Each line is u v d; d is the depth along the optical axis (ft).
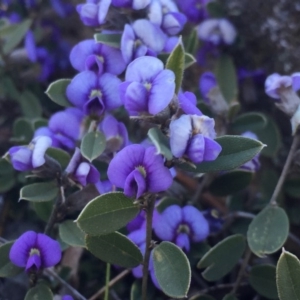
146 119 0.77
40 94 1.20
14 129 1.09
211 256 0.87
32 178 1.03
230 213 0.99
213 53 1.14
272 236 0.87
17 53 1.18
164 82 0.76
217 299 0.97
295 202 1.04
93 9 0.92
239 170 0.94
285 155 1.13
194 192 1.03
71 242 0.87
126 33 0.89
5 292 1.00
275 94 0.92
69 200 0.88
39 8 1.26
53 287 0.94
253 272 0.91
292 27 1.11
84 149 0.87
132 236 0.89
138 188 0.76
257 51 1.15
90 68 0.91
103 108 0.89
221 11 1.14
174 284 0.79
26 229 1.07
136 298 0.91
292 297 0.77
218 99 1.04
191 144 0.75
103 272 1.03
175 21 0.93
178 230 0.89
